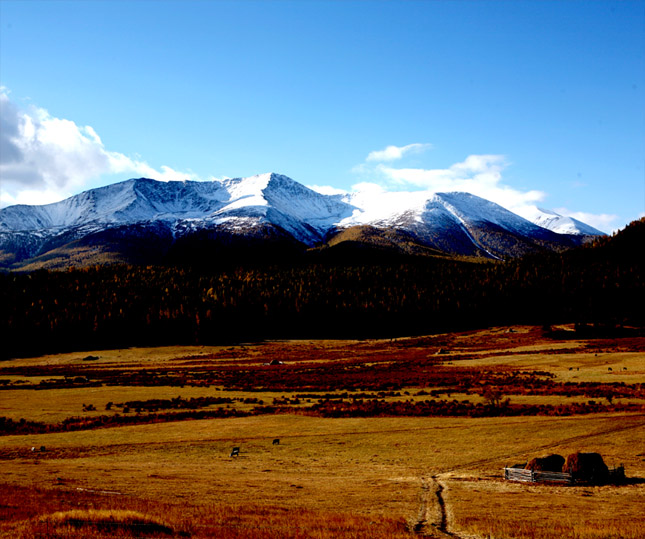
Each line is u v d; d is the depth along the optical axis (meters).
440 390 93.56
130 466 47.09
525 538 26.08
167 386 107.62
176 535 25.17
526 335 188.38
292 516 29.88
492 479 41.66
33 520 26.20
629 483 39.69
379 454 51.38
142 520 26.53
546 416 65.12
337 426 64.00
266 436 59.62
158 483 39.88
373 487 39.12
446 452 50.97
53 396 92.31
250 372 132.62
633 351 141.62
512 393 87.00
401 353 170.00
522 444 52.47
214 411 75.69
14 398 89.81
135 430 63.16
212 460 50.03
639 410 66.12
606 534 26.42
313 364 149.12
